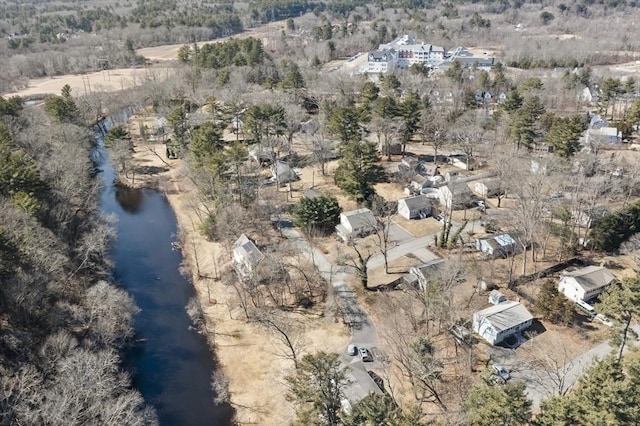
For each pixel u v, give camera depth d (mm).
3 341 46031
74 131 98000
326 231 76438
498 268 64688
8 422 37281
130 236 80812
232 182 87000
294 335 55531
